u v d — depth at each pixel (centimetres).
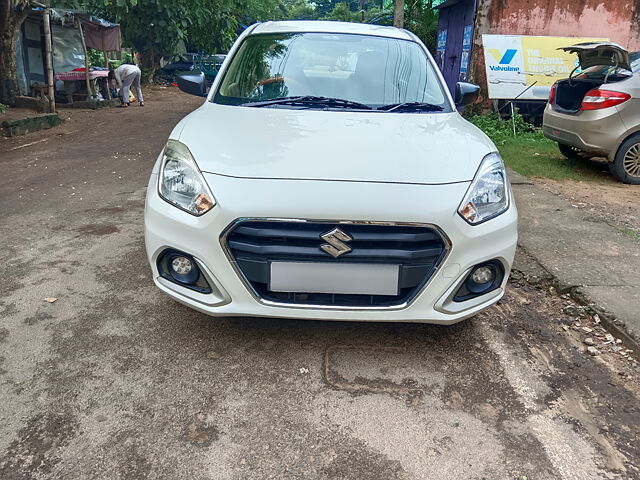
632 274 362
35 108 1184
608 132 645
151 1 1730
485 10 1041
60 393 237
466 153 269
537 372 264
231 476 196
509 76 987
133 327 292
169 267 257
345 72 357
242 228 233
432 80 361
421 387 249
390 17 1830
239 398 238
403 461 205
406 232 233
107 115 1279
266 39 388
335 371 259
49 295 325
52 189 577
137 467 199
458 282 243
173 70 2347
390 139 275
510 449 213
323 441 214
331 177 239
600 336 298
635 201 596
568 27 1057
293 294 244
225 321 300
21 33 1322
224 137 271
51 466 198
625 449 215
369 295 242
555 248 409
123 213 489
